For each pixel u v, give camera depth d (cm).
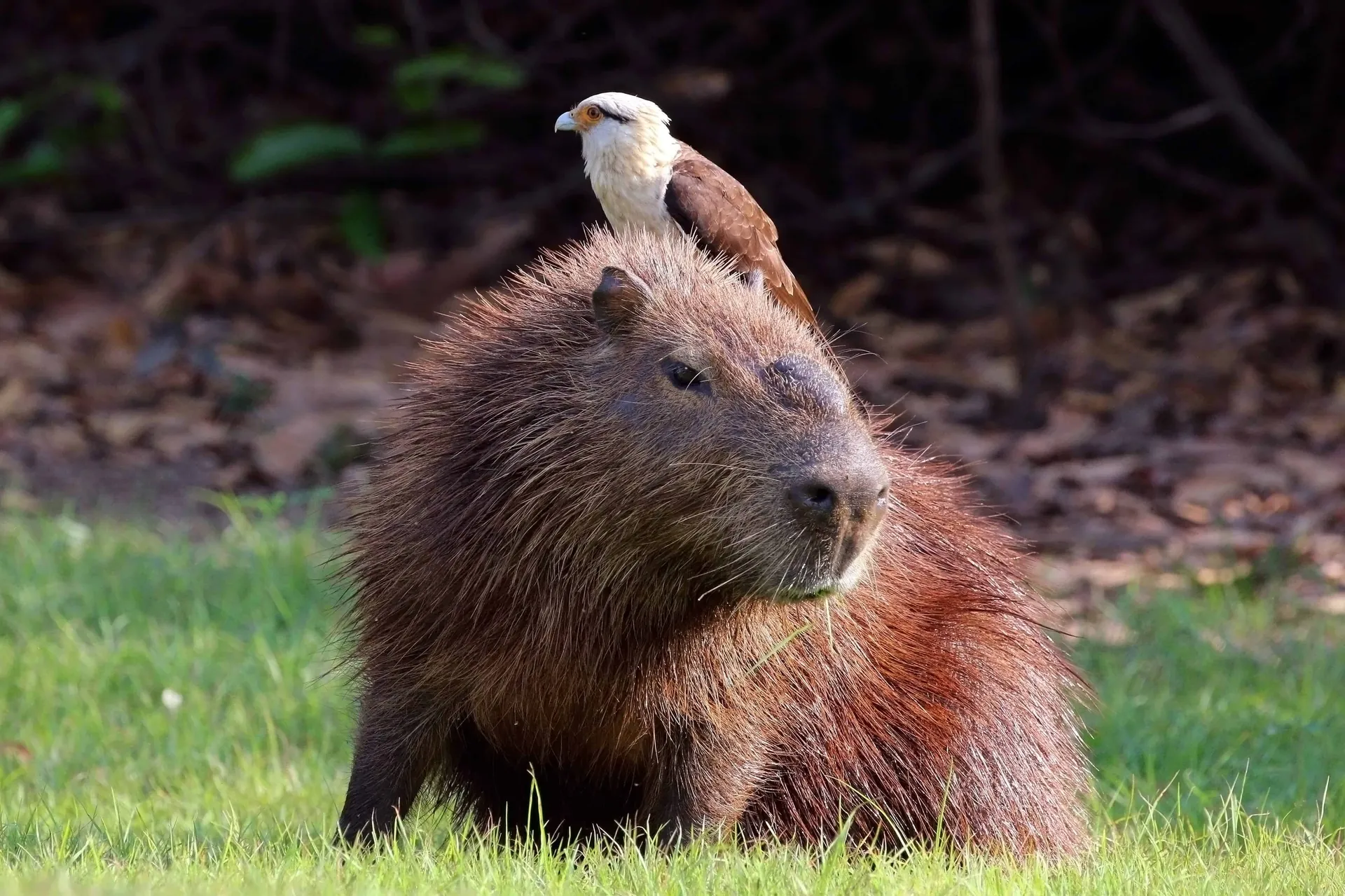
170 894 772
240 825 1070
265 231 3553
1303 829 1124
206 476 2378
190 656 1518
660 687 942
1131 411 2747
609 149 1413
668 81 3497
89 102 3672
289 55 3722
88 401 2688
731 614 939
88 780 1246
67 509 2050
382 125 3612
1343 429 2648
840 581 875
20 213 3562
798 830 1006
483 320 1014
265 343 3062
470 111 3550
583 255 1010
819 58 3491
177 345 2831
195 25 3728
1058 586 1933
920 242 3497
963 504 1168
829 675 988
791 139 3569
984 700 1063
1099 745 1395
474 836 1014
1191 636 1717
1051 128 3481
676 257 991
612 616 930
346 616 1035
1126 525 2222
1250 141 3288
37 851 916
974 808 1049
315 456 2406
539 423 938
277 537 1895
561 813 1043
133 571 1750
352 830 974
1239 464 2464
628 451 907
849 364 3067
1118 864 976
